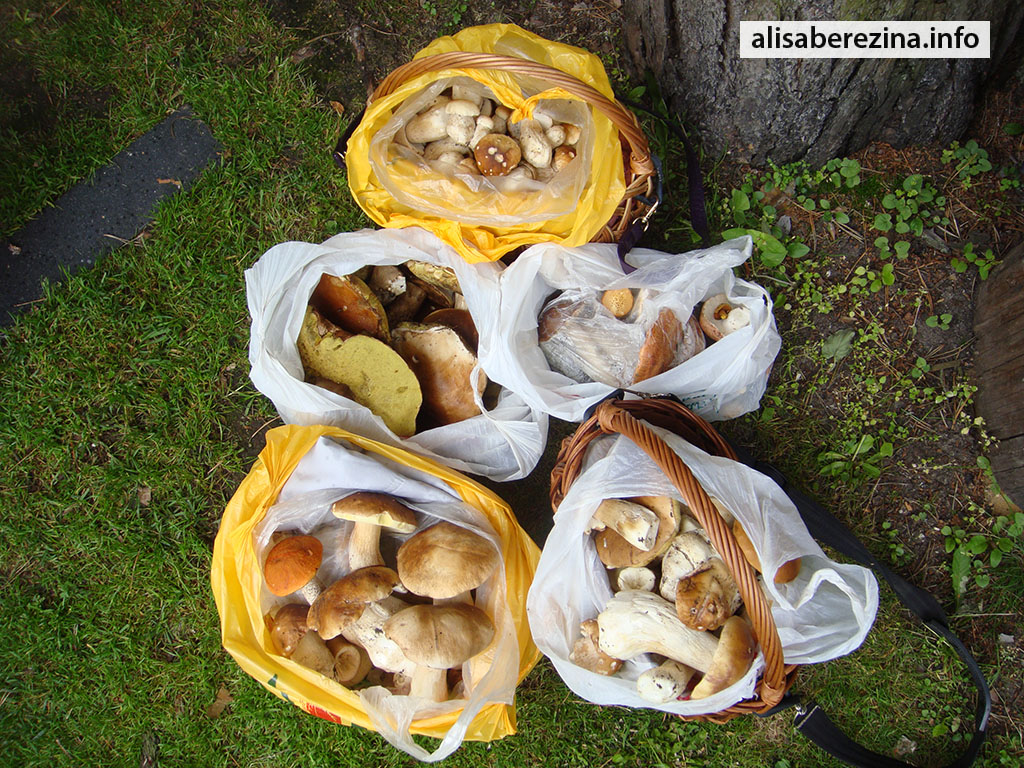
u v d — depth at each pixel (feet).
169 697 3.60
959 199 3.53
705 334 3.24
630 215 3.22
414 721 2.99
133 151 3.65
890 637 3.53
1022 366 3.24
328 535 3.16
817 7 2.95
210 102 3.64
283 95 3.64
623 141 3.17
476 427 3.22
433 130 3.01
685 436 3.09
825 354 3.51
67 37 3.67
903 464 3.53
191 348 3.62
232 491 3.62
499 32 3.01
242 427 3.63
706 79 3.32
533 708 3.55
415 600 3.10
